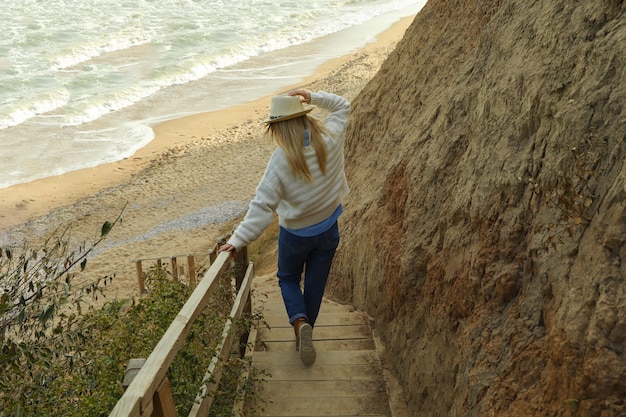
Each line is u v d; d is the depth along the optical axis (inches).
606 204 105.7
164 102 1120.8
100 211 752.3
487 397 119.6
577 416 94.8
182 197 767.1
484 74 189.5
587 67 130.6
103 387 131.0
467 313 142.0
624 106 114.3
